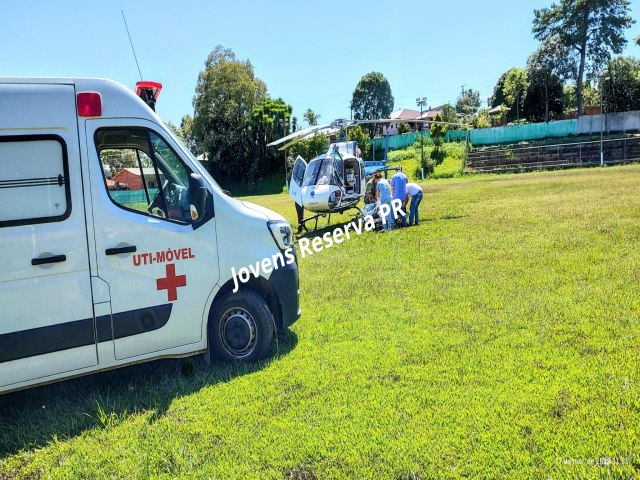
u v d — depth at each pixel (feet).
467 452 9.68
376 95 280.10
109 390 13.94
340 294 22.40
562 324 16.03
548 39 169.17
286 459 10.07
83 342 12.90
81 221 12.84
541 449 9.53
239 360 15.34
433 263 26.68
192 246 14.43
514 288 20.49
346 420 11.30
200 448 10.68
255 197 147.43
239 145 176.35
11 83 12.26
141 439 11.23
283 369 14.43
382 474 9.30
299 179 48.26
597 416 10.39
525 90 182.39
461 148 147.95
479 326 16.62
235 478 9.57
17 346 12.09
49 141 12.52
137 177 14.17
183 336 14.40
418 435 10.41
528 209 44.57
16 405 13.34
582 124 137.39
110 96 13.55
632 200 43.29
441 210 50.93
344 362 14.58
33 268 12.26
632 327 15.12
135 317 13.57
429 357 14.43
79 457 10.69
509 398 11.57
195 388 13.74
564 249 26.48
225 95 178.19
